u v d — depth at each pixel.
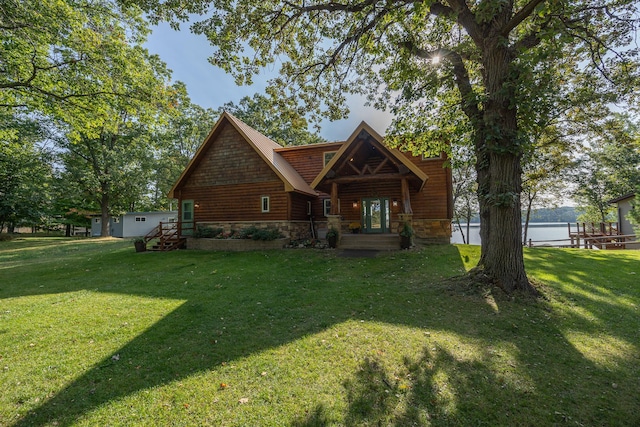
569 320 4.47
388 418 2.48
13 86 8.16
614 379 3.02
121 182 23.98
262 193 14.19
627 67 6.23
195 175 15.48
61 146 23.30
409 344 3.78
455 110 7.97
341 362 3.39
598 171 21.08
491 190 5.79
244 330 4.36
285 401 2.72
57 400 2.80
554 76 7.23
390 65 7.93
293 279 7.40
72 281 7.87
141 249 13.37
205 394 2.85
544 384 2.93
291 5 6.83
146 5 6.42
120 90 9.59
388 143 9.02
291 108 8.89
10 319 4.90
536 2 4.71
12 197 21.83
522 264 5.67
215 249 13.41
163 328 4.47
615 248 17.52
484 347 3.69
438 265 8.30
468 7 6.09
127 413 2.60
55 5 7.75
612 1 5.45
